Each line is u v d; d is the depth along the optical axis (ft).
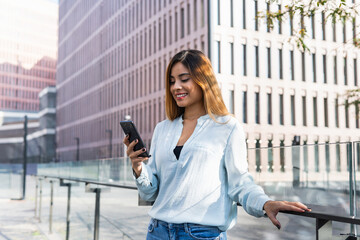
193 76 5.56
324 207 5.63
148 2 58.18
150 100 56.90
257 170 7.36
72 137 83.30
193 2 46.11
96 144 70.79
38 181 31.99
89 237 16.15
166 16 52.42
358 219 4.56
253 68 24.73
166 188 5.62
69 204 20.44
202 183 5.31
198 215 5.28
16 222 31.09
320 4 9.73
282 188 6.57
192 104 5.83
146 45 57.47
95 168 17.15
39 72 225.56
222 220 5.29
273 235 6.53
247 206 5.00
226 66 24.99
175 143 5.68
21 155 123.34
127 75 62.23
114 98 65.72
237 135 5.35
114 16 66.23
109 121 67.62
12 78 216.95
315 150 5.85
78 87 81.46
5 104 213.05
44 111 101.81
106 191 13.53
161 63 54.39
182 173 5.44
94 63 73.41
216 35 24.93
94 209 15.24
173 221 5.35
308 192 5.92
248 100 24.77
